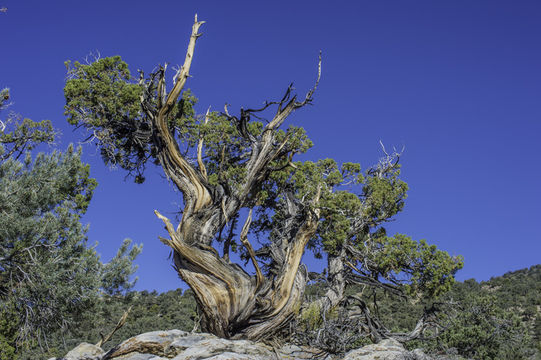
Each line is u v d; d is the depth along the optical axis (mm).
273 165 29828
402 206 31578
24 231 17344
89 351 19312
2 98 20188
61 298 17656
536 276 94375
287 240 27297
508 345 35719
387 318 50656
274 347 21156
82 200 25922
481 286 88000
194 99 29859
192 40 25297
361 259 30266
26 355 20922
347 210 30078
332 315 26344
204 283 22047
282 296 22469
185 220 23984
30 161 19109
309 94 27422
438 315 29266
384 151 33438
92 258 18984
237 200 25172
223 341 19062
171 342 19062
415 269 29047
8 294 17781
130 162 30453
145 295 78500
